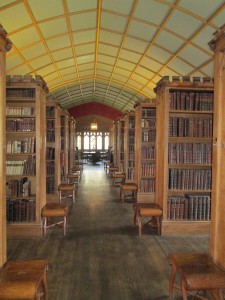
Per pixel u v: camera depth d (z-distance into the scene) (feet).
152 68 28.17
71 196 26.94
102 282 10.66
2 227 8.80
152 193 23.54
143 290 10.12
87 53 28.19
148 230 16.92
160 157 16.84
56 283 10.55
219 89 8.61
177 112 15.76
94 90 50.29
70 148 39.19
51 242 14.85
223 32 7.98
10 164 15.46
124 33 22.70
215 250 8.97
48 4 17.83
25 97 15.49
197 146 15.74
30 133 15.61
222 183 8.66
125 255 13.23
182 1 16.21
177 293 9.91
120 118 38.75
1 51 8.52
